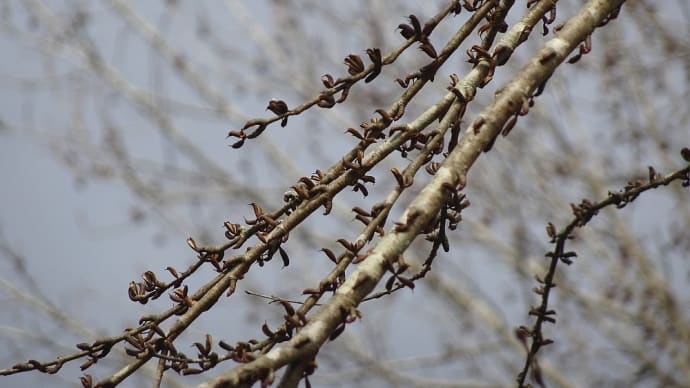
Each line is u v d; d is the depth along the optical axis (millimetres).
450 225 3455
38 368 3393
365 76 3449
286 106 3438
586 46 3482
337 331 3314
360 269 3334
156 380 3379
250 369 3262
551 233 3672
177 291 3416
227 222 3439
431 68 3465
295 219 3434
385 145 3439
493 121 3406
